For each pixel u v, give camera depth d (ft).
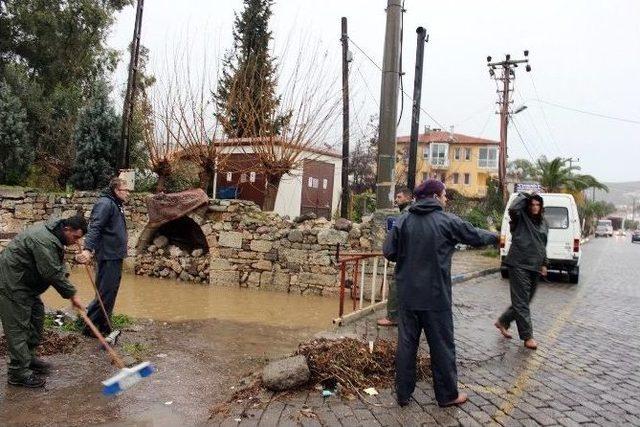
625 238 238.68
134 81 44.04
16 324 14.01
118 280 19.35
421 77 46.26
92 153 46.26
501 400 14.29
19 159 47.57
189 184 48.91
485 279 46.65
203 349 18.81
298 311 27.68
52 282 14.12
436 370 13.52
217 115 42.42
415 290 13.42
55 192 42.47
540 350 20.06
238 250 35.27
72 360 16.44
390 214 30.32
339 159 68.64
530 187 59.47
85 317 14.93
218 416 12.76
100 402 13.39
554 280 49.24
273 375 14.30
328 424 12.41
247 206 36.01
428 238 13.46
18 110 49.39
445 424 12.57
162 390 14.38
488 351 19.51
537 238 20.48
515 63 86.69
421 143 175.11
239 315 25.99
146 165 50.29
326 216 66.08
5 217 42.09
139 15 43.91
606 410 13.97
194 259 36.63
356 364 15.61
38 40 65.05
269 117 42.42
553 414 13.46
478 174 173.88
